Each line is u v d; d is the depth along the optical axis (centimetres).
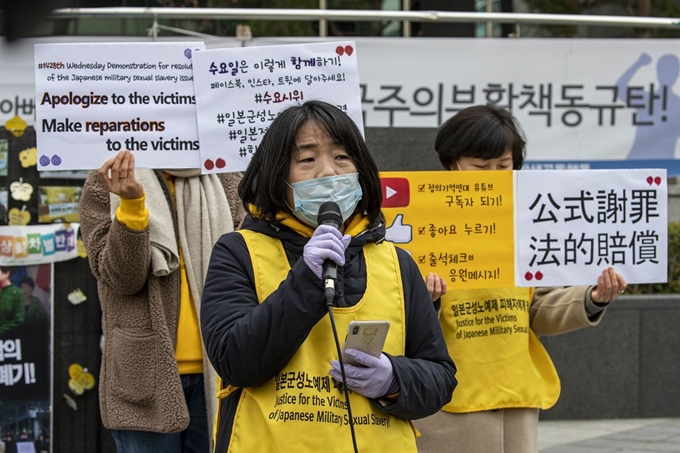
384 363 206
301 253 220
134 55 293
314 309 198
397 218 311
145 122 292
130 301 296
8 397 452
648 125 602
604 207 320
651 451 542
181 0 724
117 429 292
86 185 309
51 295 453
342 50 298
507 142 322
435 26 757
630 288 674
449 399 227
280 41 561
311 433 201
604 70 597
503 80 590
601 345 632
